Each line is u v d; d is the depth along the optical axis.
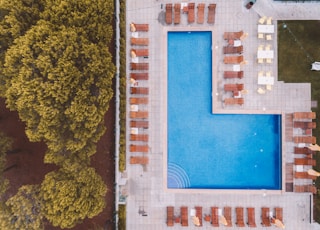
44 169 16.08
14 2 12.64
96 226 15.71
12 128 16.12
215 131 16.48
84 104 12.80
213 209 16.23
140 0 16.56
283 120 16.14
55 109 12.43
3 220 12.56
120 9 16.00
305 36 16.17
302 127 16.06
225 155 16.47
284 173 16.14
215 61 16.33
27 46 12.12
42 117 12.52
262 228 16.23
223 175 16.47
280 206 16.23
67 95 12.48
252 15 16.33
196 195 16.44
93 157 16.34
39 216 12.91
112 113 16.30
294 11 16.17
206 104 16.53
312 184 16.16
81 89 12.78
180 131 16.61
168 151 16.61
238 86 16.05
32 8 13.09
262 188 16.41
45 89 12.15
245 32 16.33
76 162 13.65
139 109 16.52
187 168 16.59
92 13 13.12
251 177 16.47
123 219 16.23
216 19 16.41
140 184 16.61
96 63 12.91
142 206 16.61
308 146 16.05
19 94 12.38
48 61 12.14
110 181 16.38
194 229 16.41
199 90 16.55
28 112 12.88
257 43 16.31
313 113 15.83
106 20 13.89
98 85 13.17
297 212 16.17
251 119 16.44
